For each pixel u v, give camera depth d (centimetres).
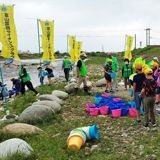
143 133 538
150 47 5372
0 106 987
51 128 609
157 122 606
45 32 941
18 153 417
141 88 593
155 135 524
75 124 630
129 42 1273
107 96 965
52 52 958
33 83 1906
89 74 2081
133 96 609
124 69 1114
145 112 568
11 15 703
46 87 1292
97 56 10025
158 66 759
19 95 1209
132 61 4009
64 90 1156
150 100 555
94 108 719
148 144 478
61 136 546
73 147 457
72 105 847
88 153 450
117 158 424
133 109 688
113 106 734
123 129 579
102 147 476
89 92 1088
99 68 2905
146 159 416
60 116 711
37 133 554
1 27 700
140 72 597
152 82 552
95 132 526
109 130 578
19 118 667
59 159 427
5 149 421
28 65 4603
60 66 4456
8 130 545
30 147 450
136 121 616
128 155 430
